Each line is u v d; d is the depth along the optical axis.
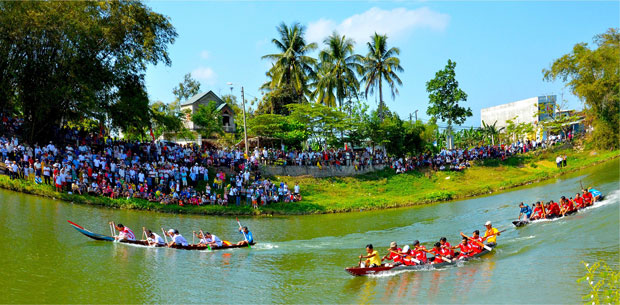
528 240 22.28
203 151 43.16
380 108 56.88
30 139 34.56
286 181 43.72
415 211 35.94
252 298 15.06
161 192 33.59
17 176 29.52
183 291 15.59
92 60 34.81
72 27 32.16
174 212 31.59
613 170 41.62
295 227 29.64
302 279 17.22
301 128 51.69
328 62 56.03
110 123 37.47
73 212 26.25
